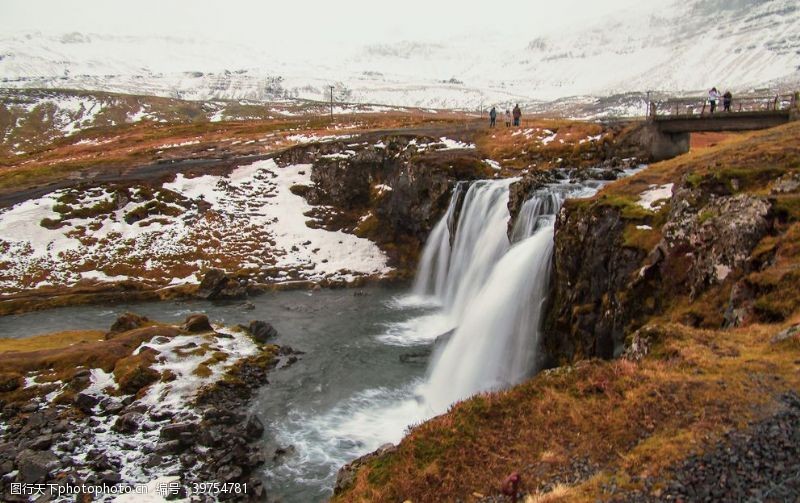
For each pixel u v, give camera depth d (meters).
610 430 14.00
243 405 30.73
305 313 49.41
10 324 47.06
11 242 60.41
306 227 68.75
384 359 38.16
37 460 23.42
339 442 26.98
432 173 59.47
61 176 77.31
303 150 79.31
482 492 13.45
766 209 20.50
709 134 72.12
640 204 27.94
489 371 32.53
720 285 20.25
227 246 63.84
